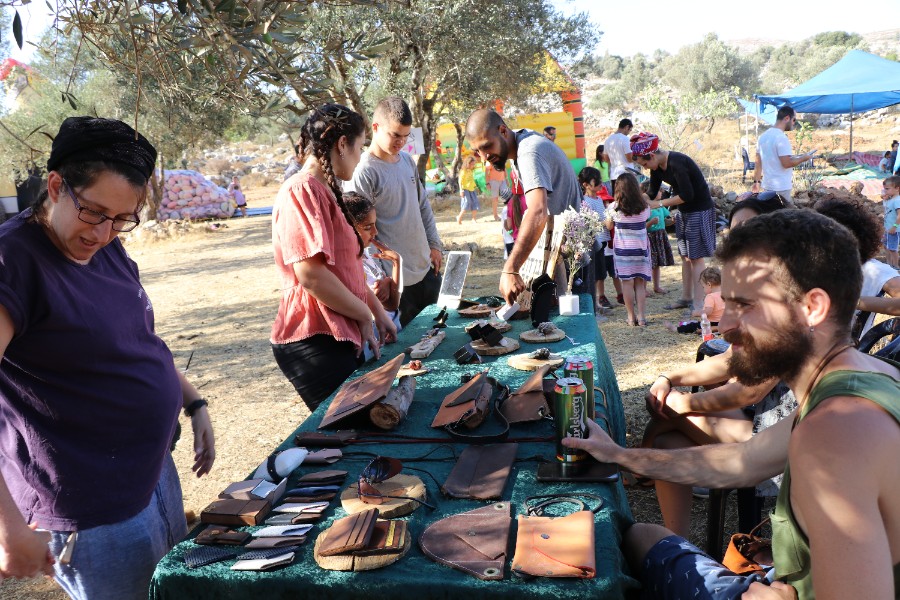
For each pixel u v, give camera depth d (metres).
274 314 8.11
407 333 3.63
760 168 9.23
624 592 1.52
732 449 1.91
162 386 1.86
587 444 1.94
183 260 13.01
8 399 1.66
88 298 1.67
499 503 1.77
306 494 1.87
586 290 4.64
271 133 33.06
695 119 22.45
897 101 19.75
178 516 2.05
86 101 12.14
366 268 4.02
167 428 1.87
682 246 6.74
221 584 1.52
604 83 93.31
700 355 3.39
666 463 1.93
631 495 3.48
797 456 1.23
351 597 1.48
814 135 31.00
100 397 1.70
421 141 8.91
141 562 1.80
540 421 2.30
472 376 2.70
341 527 1.61
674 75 46.22
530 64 13.54
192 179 19.84
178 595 1.54
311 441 2.22
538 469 1.96
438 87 12.58
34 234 1.59
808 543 1.33
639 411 4.52
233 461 4.25
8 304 1.50
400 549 1.55
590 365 2.05
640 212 6.28
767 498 3.08
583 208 4.02
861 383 1.22
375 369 2.88
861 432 1.17
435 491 1.88
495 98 13.53
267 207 23.23
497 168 4.35
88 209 1.53
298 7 1.68
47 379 1.64
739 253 1.34
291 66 1.70
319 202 2.74
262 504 1.78
